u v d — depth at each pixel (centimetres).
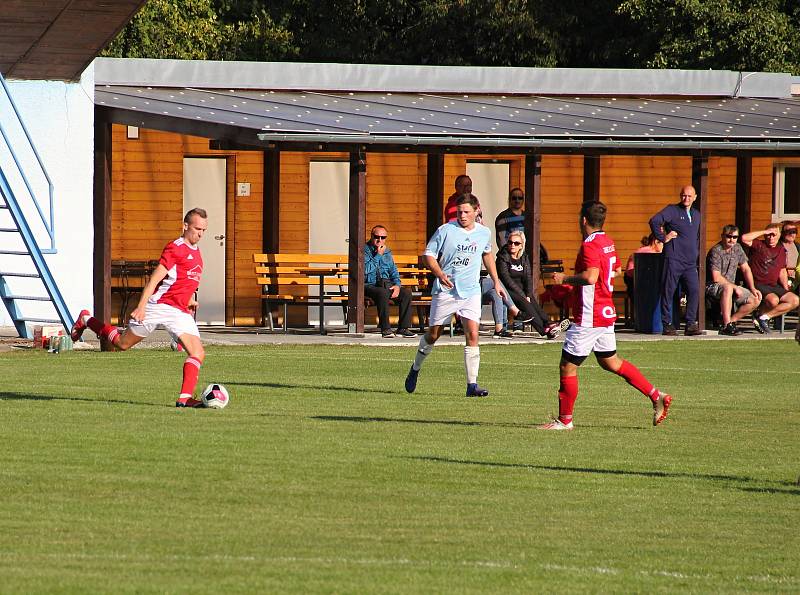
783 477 2412
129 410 3061
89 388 3484
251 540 1830
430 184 6347
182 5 9712
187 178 6169
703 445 2759
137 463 2384
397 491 2203
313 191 6312
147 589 1539
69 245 5403
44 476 2250
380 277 5381
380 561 1730
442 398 3469
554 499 2178
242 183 6184
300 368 4131
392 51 10006
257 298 6212
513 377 4028
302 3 10300
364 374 4003
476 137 5216
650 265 5609
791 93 6888
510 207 5491
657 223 5459
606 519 2044
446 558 1761
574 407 3366
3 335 5038
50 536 1823
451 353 4719
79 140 5394
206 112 5378
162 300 3150
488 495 2194
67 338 4544
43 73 5322
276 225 6200
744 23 8650
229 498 2109
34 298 4788
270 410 3141
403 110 5781
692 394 3688
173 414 3008
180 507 2034
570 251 6588
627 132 5506
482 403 3378
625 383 3950
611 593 1612
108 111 5397
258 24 10038
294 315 6206
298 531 1895
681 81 6631
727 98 6700
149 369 4003
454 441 2728
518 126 5506
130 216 6078
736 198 6725
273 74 6169
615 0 9375
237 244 6197
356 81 6275
